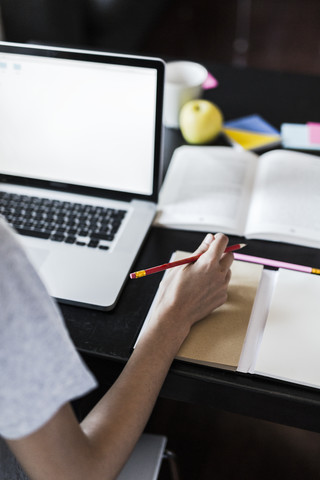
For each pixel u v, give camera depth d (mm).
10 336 545
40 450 610
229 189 1185
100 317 935
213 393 861
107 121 1059
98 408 745
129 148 1075
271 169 1229
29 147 1127
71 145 1102
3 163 1164
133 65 995
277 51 3475
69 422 628
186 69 1422
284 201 1142
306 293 943
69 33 2709
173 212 1133
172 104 1367
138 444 1002
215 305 896
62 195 1157
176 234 1104
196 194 1175
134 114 1039
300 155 1273
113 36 3098
